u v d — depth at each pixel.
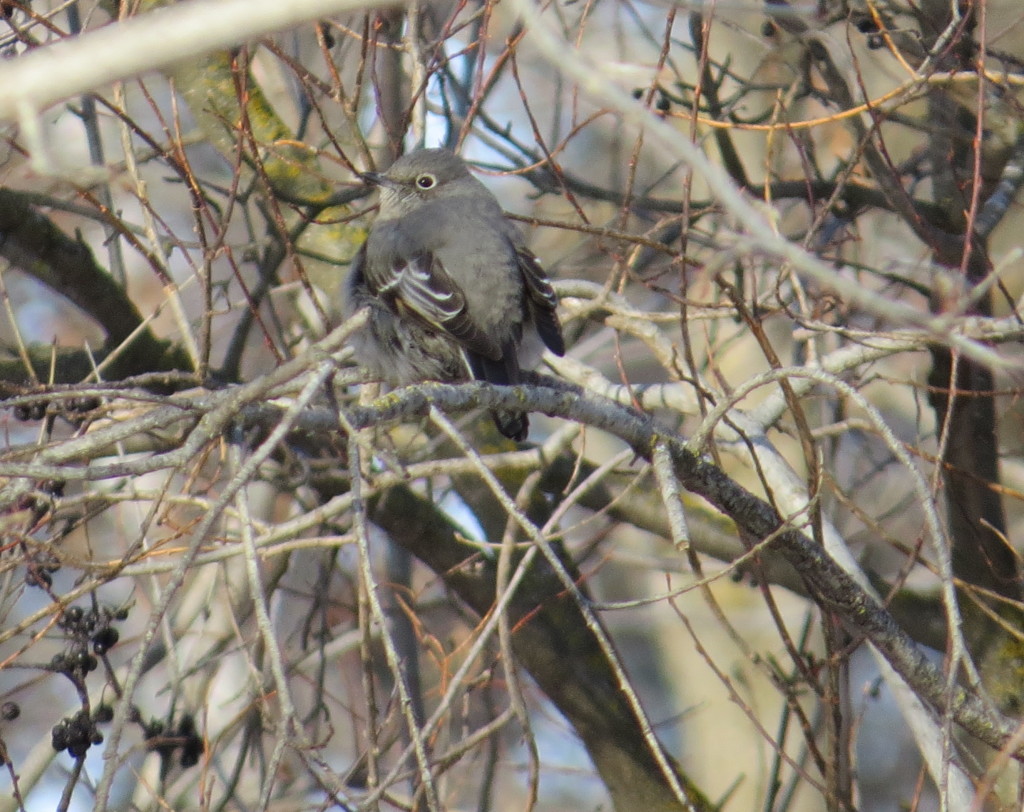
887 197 11.65
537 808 18.92
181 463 6.51
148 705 15.75
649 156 19.17
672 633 19.61
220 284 12.60
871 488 17.92
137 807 11.82
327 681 17.84
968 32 11.59
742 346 17.25
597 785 19.17
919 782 9.81
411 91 11.67
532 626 13.41
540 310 10.70
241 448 7.85
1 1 9.95
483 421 13.88
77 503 9.52
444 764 8.98
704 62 8.98
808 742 9.36
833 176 13.55
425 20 12.92
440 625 17.19
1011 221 16.39
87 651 9.71
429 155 11.33
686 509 13.28
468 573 13.40
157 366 12.95
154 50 4.16
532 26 4.56
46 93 4.16
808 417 15.40
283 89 14.66
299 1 4.19
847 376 12.80
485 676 11.09
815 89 12.05
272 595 13.28
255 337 17.11
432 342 10.57
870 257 15.91
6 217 11.78
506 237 10.92
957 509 12.23
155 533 13.50
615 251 11.94
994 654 12.24
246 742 12.23
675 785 7.50
